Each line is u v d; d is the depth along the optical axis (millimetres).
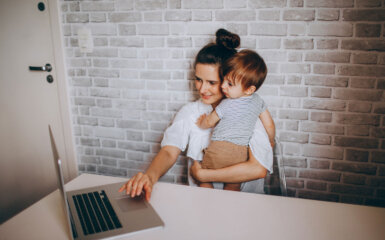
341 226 806
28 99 1936
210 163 1214
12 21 1812
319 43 1412
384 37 1330
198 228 787
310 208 896
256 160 1192
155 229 777
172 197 951
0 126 2014
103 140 1898
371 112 1436
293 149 1590
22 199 2131
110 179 1096
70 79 1842
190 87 1646
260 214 860
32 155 2041
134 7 1609
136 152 1855
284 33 1438
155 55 1648
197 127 1402
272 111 1561
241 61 1135
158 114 1745
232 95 1207
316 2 1368
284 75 1494
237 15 1470
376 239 751
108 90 1792
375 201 1543
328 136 1524
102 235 736
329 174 1575
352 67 1404
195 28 1543
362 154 1501
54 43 1777
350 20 1351
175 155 1341
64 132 1932
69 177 2014
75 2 1696
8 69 1911
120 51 1700
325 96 1475
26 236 751
